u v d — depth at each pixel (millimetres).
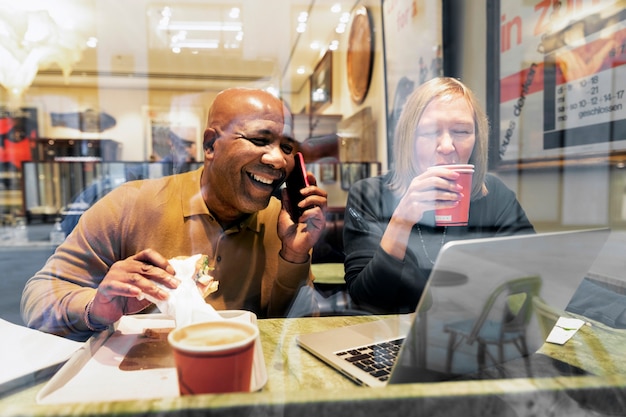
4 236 1448
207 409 362
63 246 776
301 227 843
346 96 2561
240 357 383
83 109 3916
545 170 1246
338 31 2684
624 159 1003
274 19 2971
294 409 368
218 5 2932
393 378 451
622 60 1005
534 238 483
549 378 427
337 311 792
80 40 3328
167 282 604
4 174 2512
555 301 516
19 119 3646
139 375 474
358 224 929
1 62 2965
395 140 1032
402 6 1946
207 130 848
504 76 1431
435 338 452
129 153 3967
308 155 1103
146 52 3582
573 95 1152
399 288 746
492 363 484
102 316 621
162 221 794
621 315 674
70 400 404
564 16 1174
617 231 917
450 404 383
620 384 412
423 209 807
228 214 816
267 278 812
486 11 1520
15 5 2852
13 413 361
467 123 951
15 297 700
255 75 3645
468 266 450
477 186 947
